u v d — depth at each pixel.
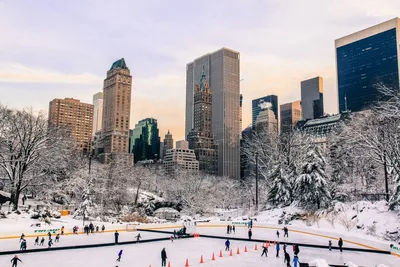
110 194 81.44
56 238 45.62
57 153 70.56
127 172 98.88
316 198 65.31
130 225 60.16
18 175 63.00
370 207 56.41
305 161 68.50
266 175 91.19
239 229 62.34
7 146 63.94
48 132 66.31
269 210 75.75
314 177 65.62
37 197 82.94
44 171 74.81
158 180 129.75
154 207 93.50
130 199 91.81
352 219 56.84
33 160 64.06
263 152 93.25
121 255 38.59
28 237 48.38
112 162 92.38
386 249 41.72
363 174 75.50
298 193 69.88
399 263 35.28
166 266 33.56
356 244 45.56
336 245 45.22
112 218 71.94
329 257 38.31
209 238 52.81
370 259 37.25
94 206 68.81
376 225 51.22
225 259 37.16
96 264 34.12
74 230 53.78
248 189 106.94
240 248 43.94
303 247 44.69
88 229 53.88
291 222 65.00
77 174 80.00
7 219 55.03
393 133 59.69
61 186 78.75
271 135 92.00
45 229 53.09
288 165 79.69
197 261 36.12
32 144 62.94
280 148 86.44
